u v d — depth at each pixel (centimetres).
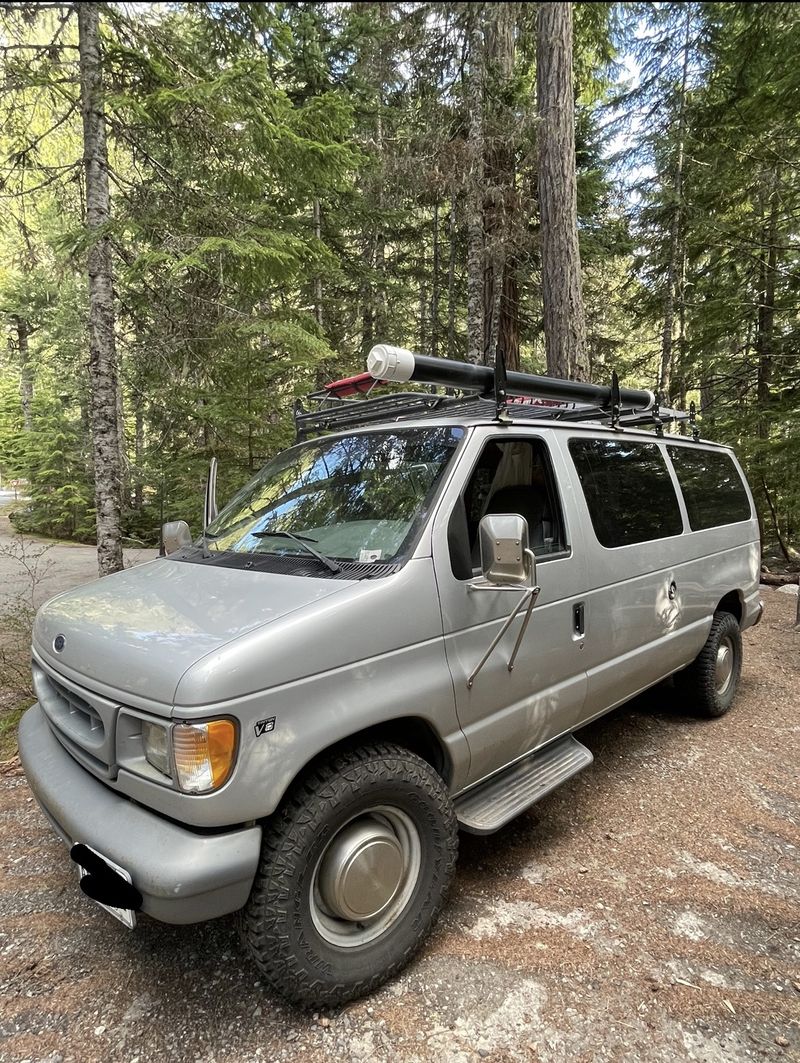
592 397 383
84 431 1719
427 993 218
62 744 240
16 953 240
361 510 271
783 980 224
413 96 898
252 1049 198
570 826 322
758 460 969
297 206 822
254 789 185
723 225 1045
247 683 185
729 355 1188
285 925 194
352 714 208
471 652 251
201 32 602
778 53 805
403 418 326
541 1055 194
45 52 622
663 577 374
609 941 242
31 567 1127
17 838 319
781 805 343
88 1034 205
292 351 702
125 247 698
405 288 1545
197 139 645
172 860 178
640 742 421
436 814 229
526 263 1006
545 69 736
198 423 803
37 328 1995
